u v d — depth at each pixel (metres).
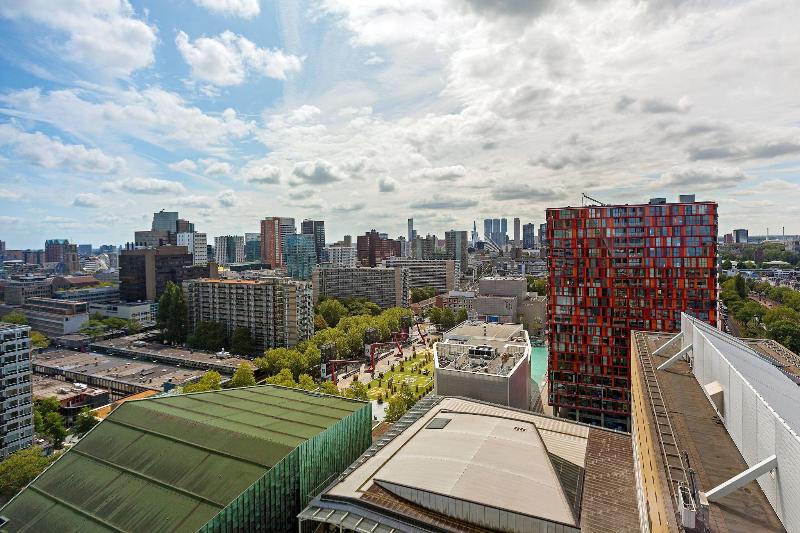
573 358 162.62
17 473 106.62
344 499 68.56
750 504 43.91
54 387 184.88
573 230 161.38
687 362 95.06
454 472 70.50
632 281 155.75
